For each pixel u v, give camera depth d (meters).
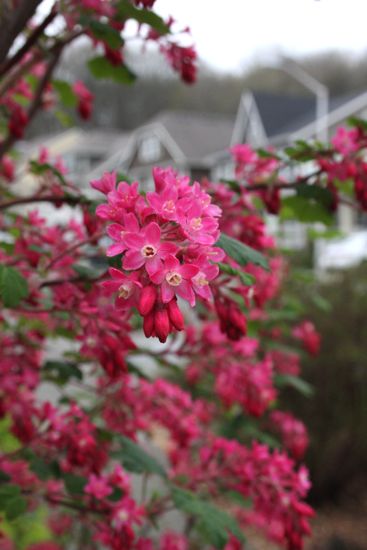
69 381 2.72
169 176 1.43
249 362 2.75
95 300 2.01
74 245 2.07
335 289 6.88
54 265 2.17
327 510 7.11
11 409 2.34
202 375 3.76
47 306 2.03
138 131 50.41
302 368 6.77
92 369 2.66
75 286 2.01
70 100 3.17
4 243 2.21
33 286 2.05
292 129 35.00
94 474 2.29
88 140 60.91
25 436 2.31
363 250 18.28
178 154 45.78
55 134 62.28
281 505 2.38
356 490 7.47
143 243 1.26
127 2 2.04
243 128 40.94
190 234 1.32
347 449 7.03
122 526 2.21
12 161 3.47
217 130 49.00
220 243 1.77
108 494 2.26
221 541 2.36
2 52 2.01
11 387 2.33
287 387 6.84
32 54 2.61
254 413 2.70
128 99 74.69
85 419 2.31
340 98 37.12
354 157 2.29
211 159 42.97
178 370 2.82
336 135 2.31
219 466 2.74
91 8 2.05
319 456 6.92
